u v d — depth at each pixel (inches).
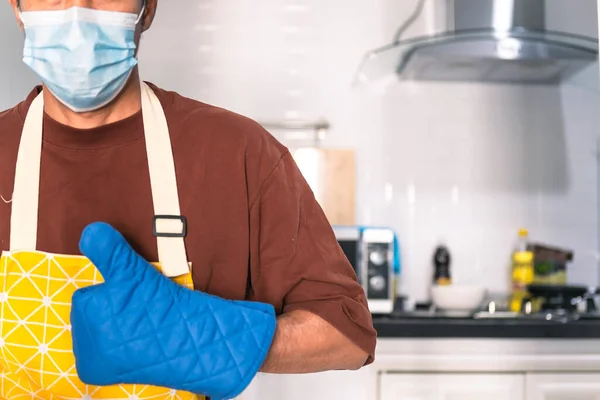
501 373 88.0
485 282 111.3
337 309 38.3
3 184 39.9
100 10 39.0
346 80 111.1
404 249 111.0
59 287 38.1
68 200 39.3
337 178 109.5
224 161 40.1
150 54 109.0
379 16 111.4
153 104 40.6
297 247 40.0
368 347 39.1
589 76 106.7
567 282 112.1
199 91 109.5
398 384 87.4
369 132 111.1
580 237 112.6
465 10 91.7
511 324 87.7
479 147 112.3
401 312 97.1
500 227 112.0
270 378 87.3
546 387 88.0
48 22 38.8
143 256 39.3
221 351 33.1
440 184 111.7
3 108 104.2
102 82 38.7
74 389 38.3
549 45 93.3
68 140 39.3
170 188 39.4
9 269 38.4
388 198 111.0
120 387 38.0
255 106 110.1
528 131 113.0
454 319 89.1
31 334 38.1
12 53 104.4
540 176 112.8
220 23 110.0
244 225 40.1
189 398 38.8
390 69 107.3
